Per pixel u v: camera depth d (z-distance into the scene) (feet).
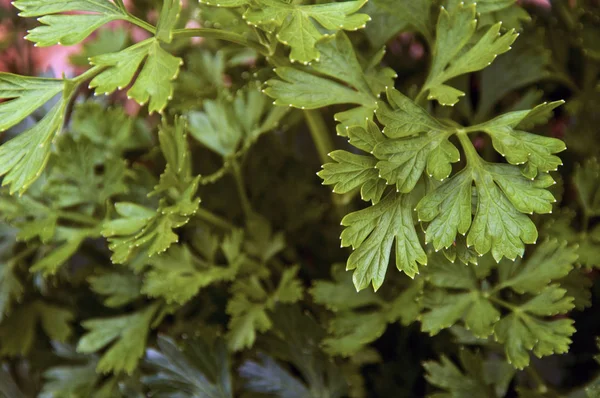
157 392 1.73
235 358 1.81
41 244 1.84
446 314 1.60
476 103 1.86
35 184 1.81
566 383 1.77
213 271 1.75
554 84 1.87
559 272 1.59
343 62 1.55
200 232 1.78
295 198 1.91
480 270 1.60
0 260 1.88
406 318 1.63
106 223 1.60
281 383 1.74
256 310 1.73
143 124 1.89
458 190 1.46
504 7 1.57
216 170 1.90
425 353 1.80
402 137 1.45
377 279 1.45
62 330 1.87
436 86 1.55
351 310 1.72
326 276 1.89
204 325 1.77
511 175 1.46
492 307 1.59
